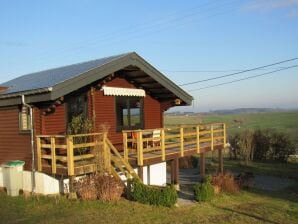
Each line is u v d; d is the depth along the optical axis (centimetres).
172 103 1975
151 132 1659
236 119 7994
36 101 1358
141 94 1819
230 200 1532
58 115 1495
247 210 1366
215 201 1473
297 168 2894
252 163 3189
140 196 1286
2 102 1507
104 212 1169
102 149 1348
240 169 2825
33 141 1427
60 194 1393
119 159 1388
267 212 1354
